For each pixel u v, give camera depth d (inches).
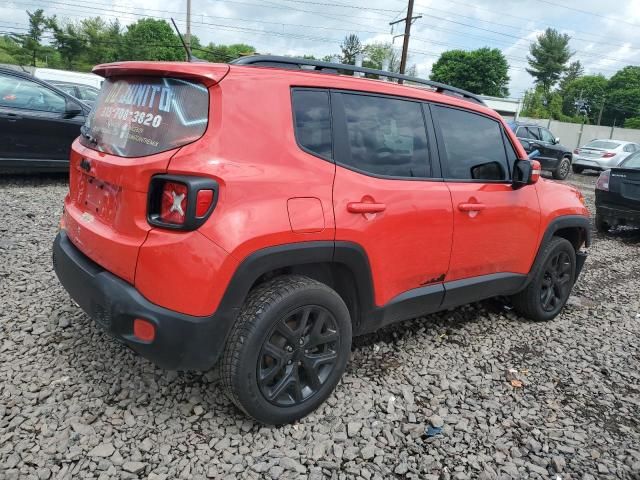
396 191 116.2
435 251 127.7
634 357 152.6
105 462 91.7
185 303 88.8
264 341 96.4
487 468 98.7
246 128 94.3
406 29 1113.4
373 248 111.7
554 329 169.0
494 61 2967.5
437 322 164.2
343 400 116.5
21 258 182.4
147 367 121.2
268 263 95.0
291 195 97.7
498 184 146.6
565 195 171.5
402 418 112.4
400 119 123.6
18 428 98.5
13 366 117.7
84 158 108.3
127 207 92.4
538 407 121.3
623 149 743.7
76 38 2600.9
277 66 109.3
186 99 93.0
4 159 283.0
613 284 228.4
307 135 104.3
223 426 104.3
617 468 102.3
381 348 142.9
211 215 88.8
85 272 99.6
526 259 157.5
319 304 103.3
